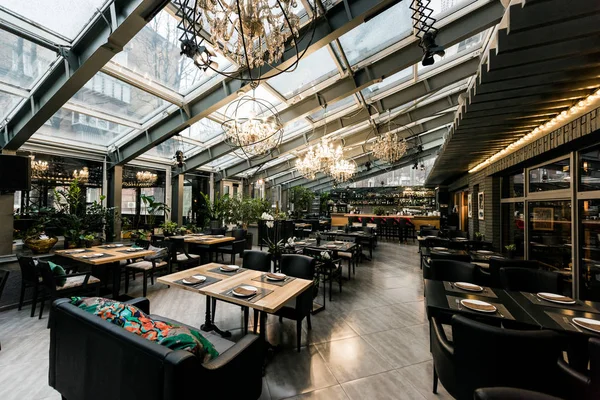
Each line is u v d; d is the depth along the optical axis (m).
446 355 1.63
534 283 2.63
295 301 2.67
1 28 2.29
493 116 3.09
